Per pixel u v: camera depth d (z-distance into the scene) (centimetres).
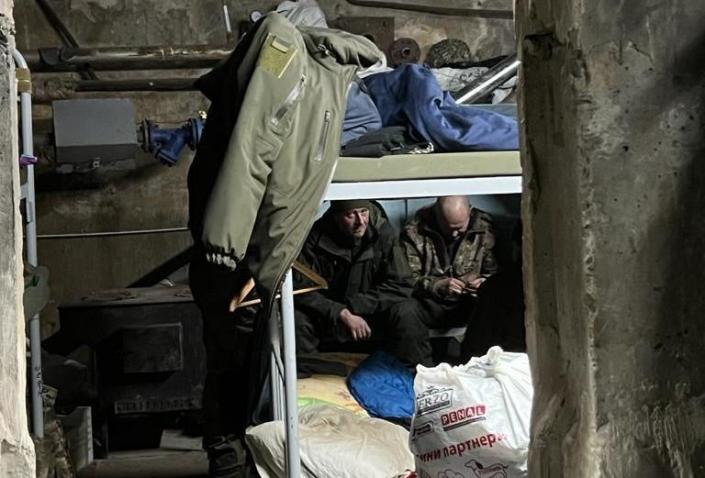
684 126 112
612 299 113
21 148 329
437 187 251
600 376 113
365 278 371
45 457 314
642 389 114
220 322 322
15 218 122
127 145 409
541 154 123
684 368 114
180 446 445
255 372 317
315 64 247
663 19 110
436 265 376
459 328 370
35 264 327
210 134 266
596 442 113
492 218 389
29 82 318
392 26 500
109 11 485
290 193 236
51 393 350
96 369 416
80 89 472
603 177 112
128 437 445
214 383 341
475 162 251
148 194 493
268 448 274
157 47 466
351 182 247
